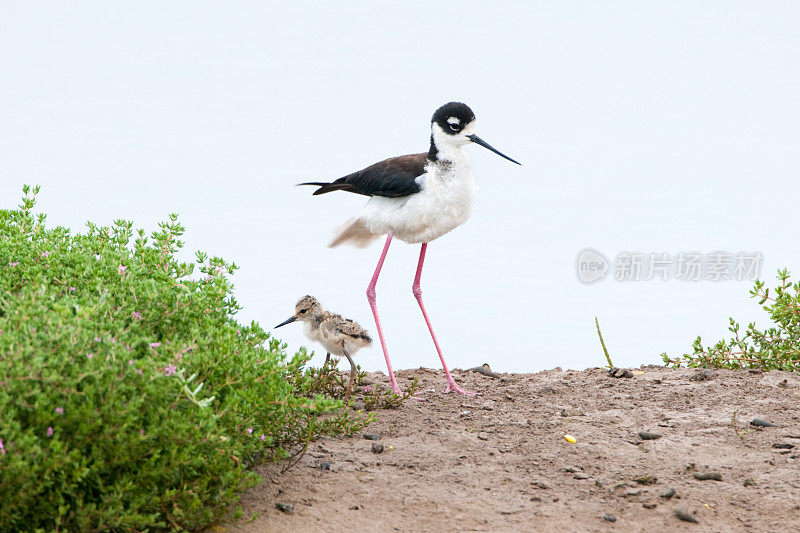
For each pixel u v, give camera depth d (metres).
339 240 16.28
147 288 9.87
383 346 14.86
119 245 11.80
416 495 10.11
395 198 14.93
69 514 7.72
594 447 11.82
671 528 9.33
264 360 9.55
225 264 11.27
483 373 16.98
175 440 8.10
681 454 11.52
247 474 9.07
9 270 10.58
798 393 14.39
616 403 14.16
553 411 13.70
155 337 9.27
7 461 6.95
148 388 8.02
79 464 7.69
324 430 11.73
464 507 9.81
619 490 10.34
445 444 11.97
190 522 8.48
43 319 8.33
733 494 10.18
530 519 9.54
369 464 11.08
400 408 13.74
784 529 9.27
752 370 16.02
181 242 11.84
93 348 8.12
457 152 14.77
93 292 9.99
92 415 7.59
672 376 16.06
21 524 7.64
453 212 14.87
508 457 11.47
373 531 9.14
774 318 16.50
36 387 7.48
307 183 15.81
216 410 9.05
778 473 10.73
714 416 13.21
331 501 9.81
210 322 9.83
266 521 9.16
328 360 14.41
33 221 12.55
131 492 8.03
